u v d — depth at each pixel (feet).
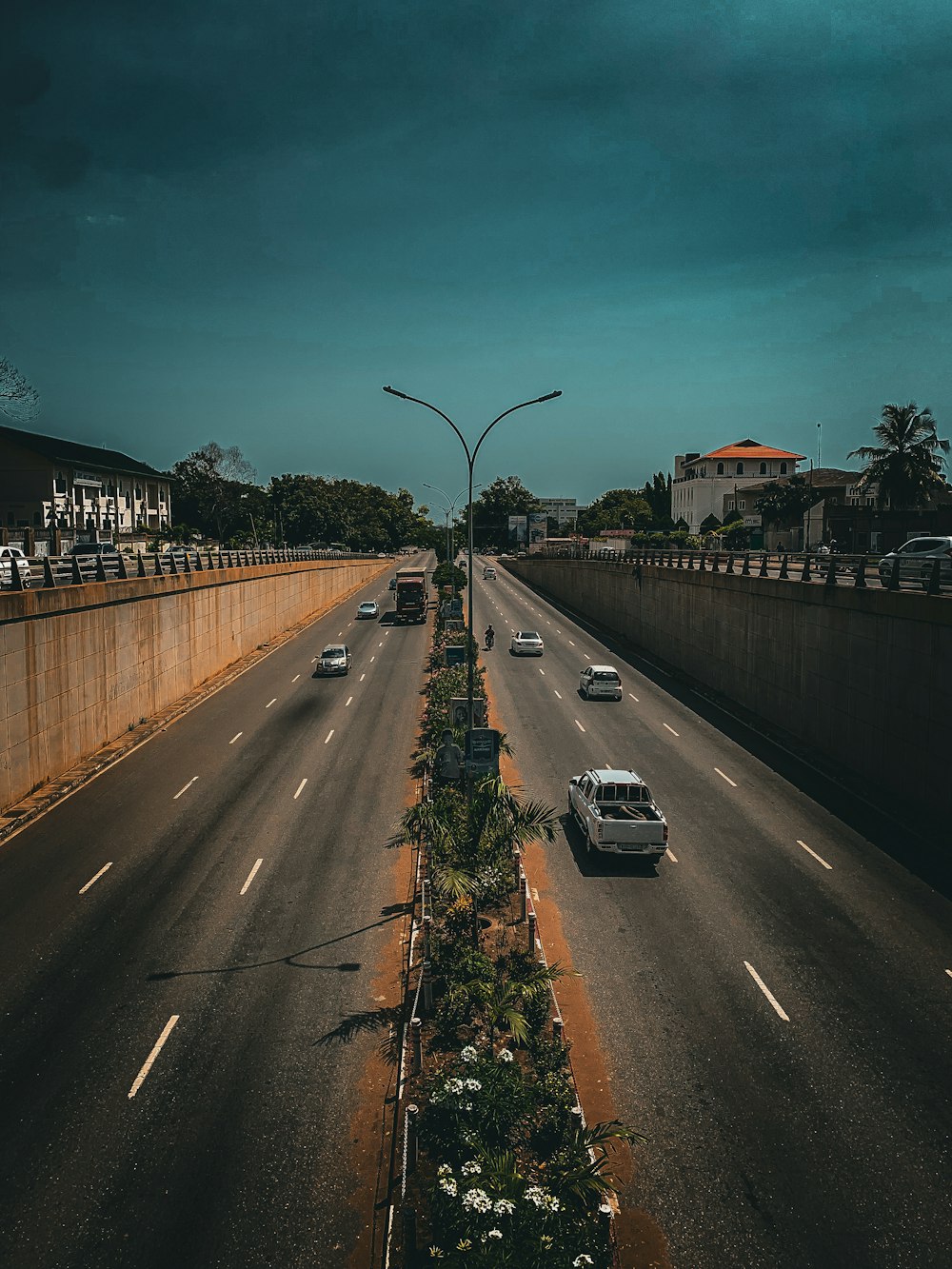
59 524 268.00
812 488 314.35
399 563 586.04
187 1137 41.24
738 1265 33.96
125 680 115.75
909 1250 34.47
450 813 67.26
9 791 84.94
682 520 454.40
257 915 64.13
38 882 69.82
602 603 244.22
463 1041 47.85
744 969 55.57
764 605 124.88
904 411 244.22
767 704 124.47
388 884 69.51
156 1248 35.01
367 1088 44.75
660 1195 37.42
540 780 96.73
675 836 78.89
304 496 516.73
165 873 71.51
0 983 54.75
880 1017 50.21
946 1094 43.60
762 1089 44.04
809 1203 36.86
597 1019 50.26
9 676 84.74
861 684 95.09
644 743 112.68
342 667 165.68
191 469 458.50
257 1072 45.98
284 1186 38.24
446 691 131.03
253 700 141.59
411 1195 36.88
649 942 59.21
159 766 101.91
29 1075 45.78
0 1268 33.99
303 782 96.53
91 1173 38.96
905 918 62.39
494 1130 39.11
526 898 62.44
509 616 261.65
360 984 54.65
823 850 75.25
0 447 264.72
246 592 188.85
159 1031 49.65
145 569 127.65
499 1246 31.42
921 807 82.79
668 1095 43.62
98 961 57.52
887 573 100.89
